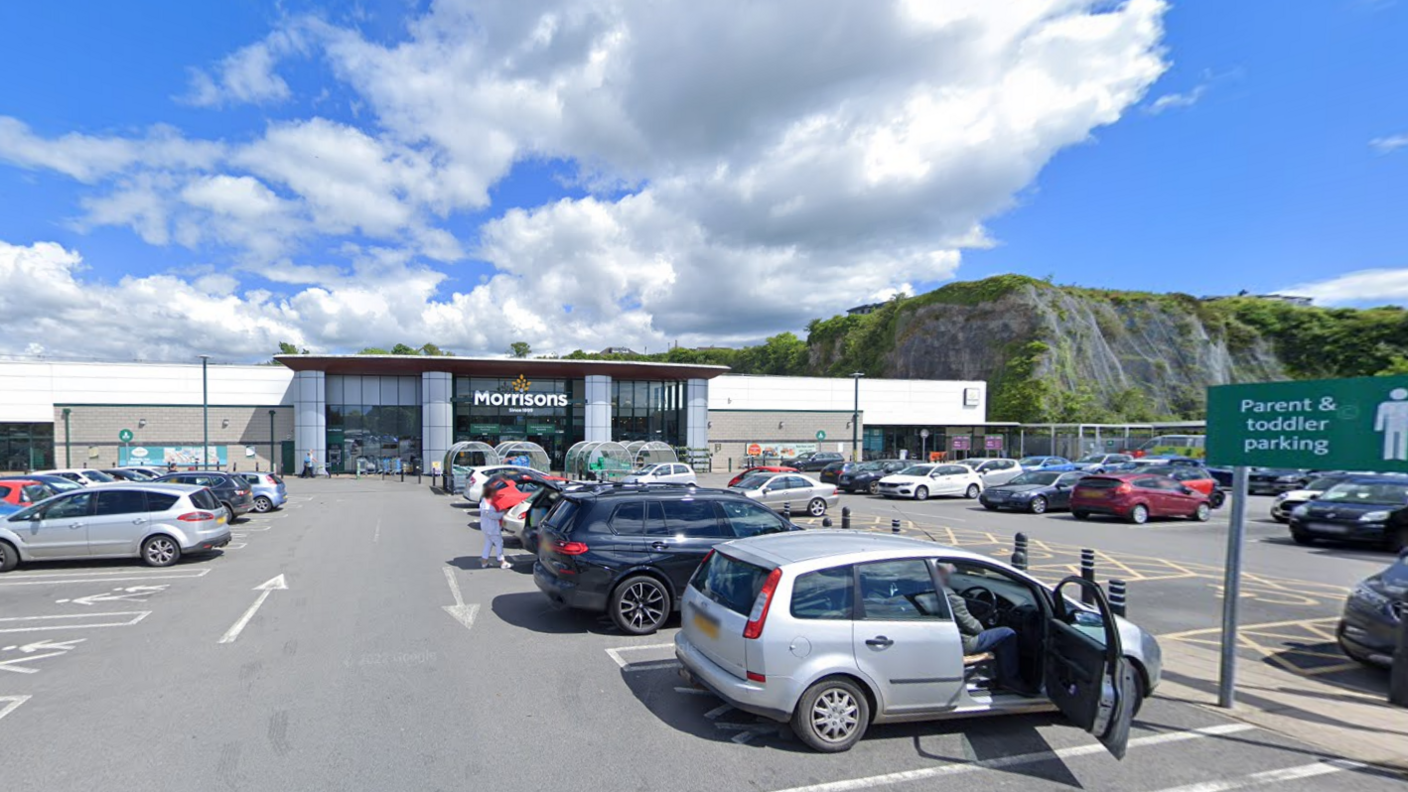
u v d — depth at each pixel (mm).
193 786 4215
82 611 8625
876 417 52188
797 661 4625
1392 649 6176
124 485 11875
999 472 29172
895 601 4887
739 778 4383
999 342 73875
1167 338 80375
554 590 7832
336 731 5043
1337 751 4887
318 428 38125
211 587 10055
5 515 11523
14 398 35281
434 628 7902
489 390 42688
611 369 43125
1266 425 5418
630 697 5793
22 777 4309
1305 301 92750
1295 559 13141
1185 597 9812
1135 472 19844
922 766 4570
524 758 4633
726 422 48062
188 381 37625
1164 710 5621
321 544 14297
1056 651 4773
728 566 5312
